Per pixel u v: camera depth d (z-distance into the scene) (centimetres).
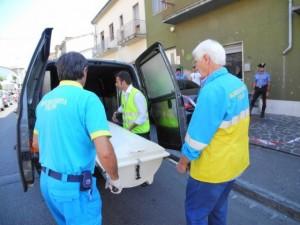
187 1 1156
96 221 200
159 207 365
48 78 451
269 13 910
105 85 600
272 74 925
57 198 188
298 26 824
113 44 2341
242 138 222
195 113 205
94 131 178
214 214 253
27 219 354
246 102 219
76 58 196
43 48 302
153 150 297
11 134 963
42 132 196
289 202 347
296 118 825
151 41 1670
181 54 1391
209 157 213
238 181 415
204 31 1215
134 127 403
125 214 351
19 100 293
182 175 469
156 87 418
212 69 212
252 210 355
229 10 1068
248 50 1005
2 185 467
